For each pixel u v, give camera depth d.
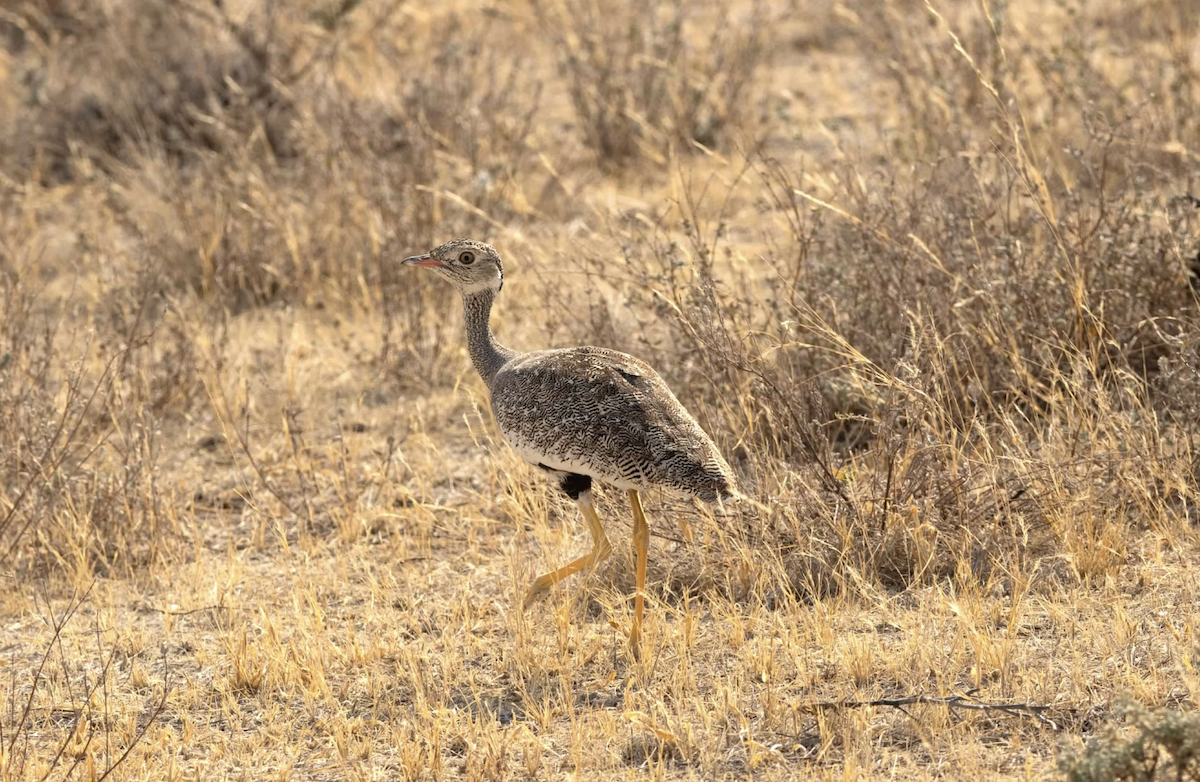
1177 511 20.16
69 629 20.27
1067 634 17.44
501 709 17.27
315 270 32.38
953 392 21.92
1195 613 17.36
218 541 23.22
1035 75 38.06
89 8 44.88
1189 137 31.25
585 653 18.23
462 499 23.73
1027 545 19.42
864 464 20.94
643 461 17.44
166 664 18.97
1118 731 14.91
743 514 19.97
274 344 30.31
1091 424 20.58
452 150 35.25
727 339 21.34
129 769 16.22
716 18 46.19
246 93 38.72
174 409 27.50
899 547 19.77
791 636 17.75
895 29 40.84
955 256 23.88
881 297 23.69
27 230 35.41
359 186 33.25
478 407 26.80
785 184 25.66
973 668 16.69
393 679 18.03
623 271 27.09
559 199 35.50
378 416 27.12
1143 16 41.38
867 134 37.62
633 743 16.14
